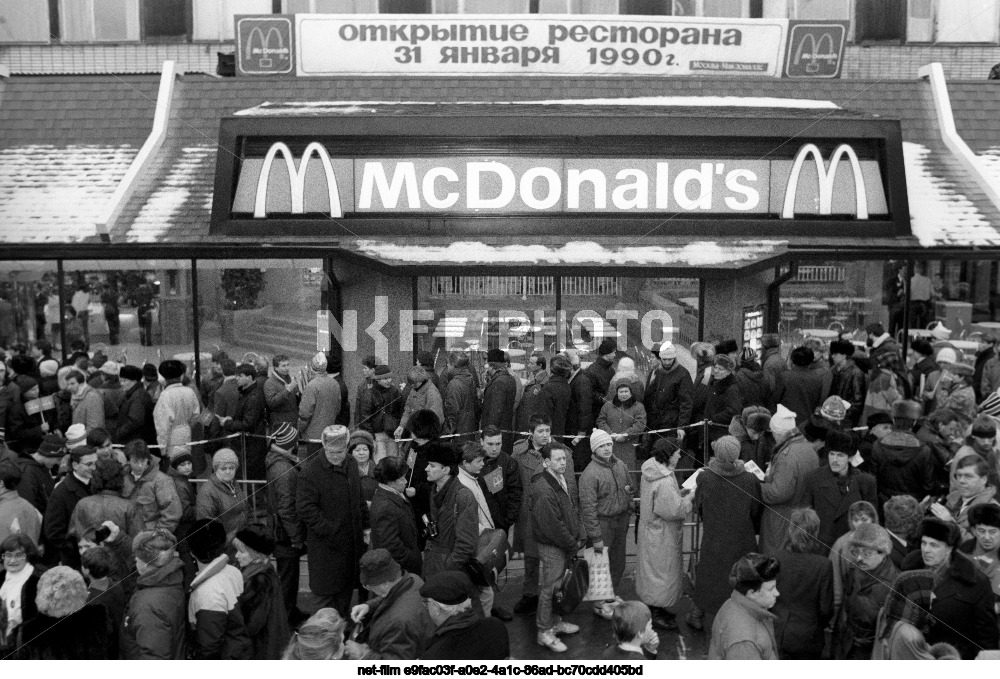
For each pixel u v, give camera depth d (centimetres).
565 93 991
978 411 544
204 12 1037
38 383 752
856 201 859
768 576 383
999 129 986
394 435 663
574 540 473
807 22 992
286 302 881
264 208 890
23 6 1040
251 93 1029
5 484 492
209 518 495
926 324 866
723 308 828
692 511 559
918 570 397
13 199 941
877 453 489
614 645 421
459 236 863
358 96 999
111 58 1055
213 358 838
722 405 623
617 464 513
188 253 895
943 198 923
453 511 477
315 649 381
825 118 859
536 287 832
